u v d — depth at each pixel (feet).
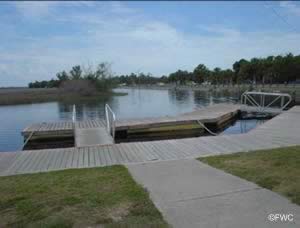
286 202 10.66
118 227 9.12
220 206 10.48
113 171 15.61
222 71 204.74
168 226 9.10
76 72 150.92
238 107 53.62
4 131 42.70
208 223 9.23
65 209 10.57
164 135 37.52
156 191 12.17
